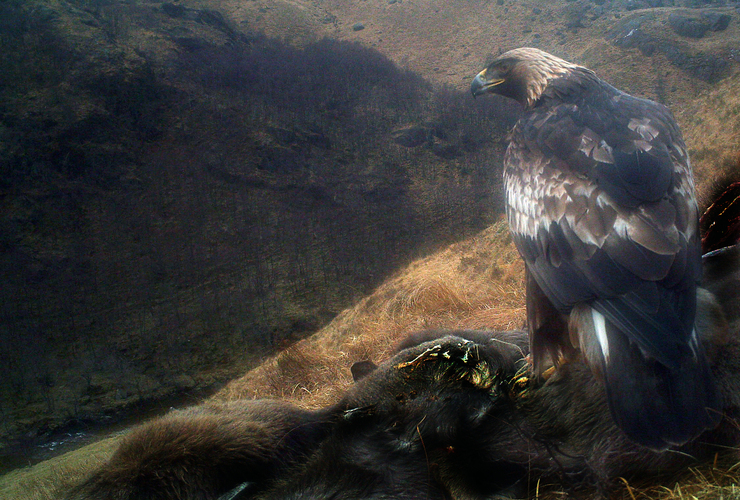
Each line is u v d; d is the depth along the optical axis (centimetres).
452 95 14125
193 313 7650
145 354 6800
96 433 5281
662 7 14900
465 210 10244
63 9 12769
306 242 9312
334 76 14588
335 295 7906
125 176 10338
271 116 12200
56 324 7388
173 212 9869
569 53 13975
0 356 6700
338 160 11725
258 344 6906
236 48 14850
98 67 11525
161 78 12231
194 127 11531
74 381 6278
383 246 9050
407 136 12619
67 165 10181
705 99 2611
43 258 8606
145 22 14000
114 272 8444
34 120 10344
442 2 18912
